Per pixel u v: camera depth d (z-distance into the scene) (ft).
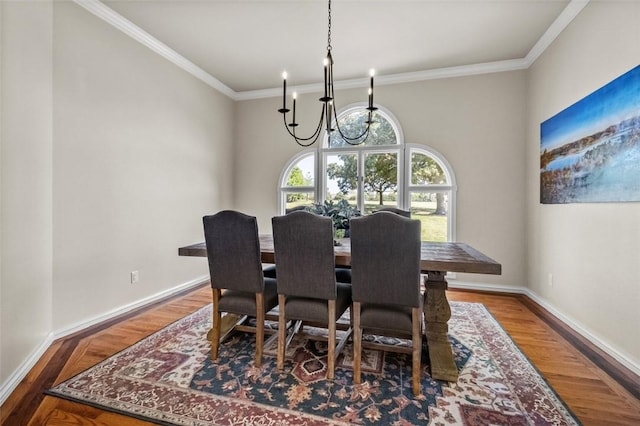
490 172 12.08
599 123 7.27
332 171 14.17
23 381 5.82
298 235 5.89
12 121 5.90
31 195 6.51
